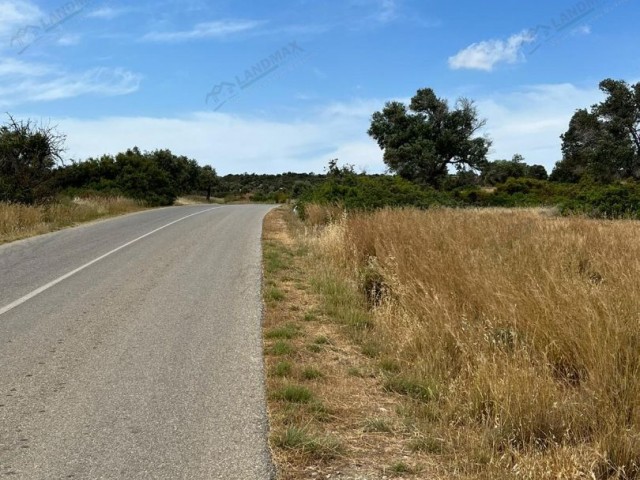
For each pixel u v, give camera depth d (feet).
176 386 16.38
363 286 28.91
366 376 17.99
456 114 189.98
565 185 164.86
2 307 25.94
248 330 22.61
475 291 21.39
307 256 42.98
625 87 187.11
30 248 46.75
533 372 14.42
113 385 16.39
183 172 197.88
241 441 12.96
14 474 11.35
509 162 255.29
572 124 222.07
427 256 26.63
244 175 374.84
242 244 51.49
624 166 183.52
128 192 120.57
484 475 11.27
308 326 23.86
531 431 12.96
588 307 17.03
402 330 20.79
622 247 29.76
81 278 33.42
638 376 13.89
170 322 23.68
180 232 61.67
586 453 11.72
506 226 39.34
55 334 21.63
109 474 11.41
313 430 13.53
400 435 13.75
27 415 14.25
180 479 11.27
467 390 15.08
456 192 152.87
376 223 37.91
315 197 77.51
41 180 76.28
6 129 76.69
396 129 194.90
